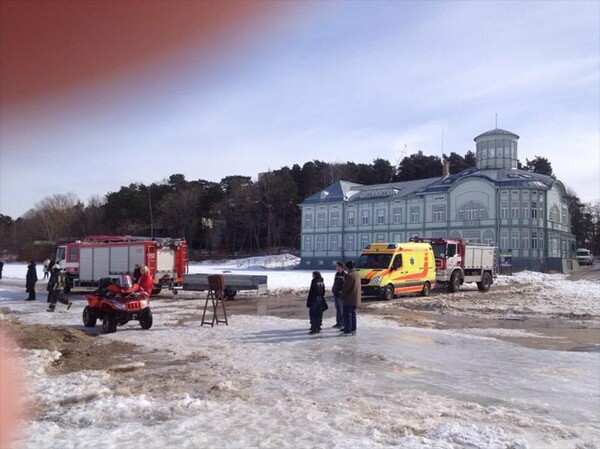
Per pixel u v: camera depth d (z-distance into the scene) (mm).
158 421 6703
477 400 8133
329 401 7879
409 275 27438
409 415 7137
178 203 97250
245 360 11039
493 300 27062
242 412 7102
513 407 7770
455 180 66125
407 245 27562
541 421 7023
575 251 73938
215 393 8227
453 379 9508
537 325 18078
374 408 7473
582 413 7477
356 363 10812
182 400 7492
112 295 15352
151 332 15133
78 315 19500
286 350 12258
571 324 18391
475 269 33094
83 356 11461
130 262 29016
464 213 63906
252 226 98125
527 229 60750
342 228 74500
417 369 10320
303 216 78375
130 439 6000
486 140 67500
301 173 108125
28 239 94750
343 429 6434
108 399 7574
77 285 31141
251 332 15062
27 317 18797
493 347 13023
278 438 6066
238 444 5875
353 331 14727
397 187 72438
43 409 7227
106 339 13867
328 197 76938
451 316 20562
